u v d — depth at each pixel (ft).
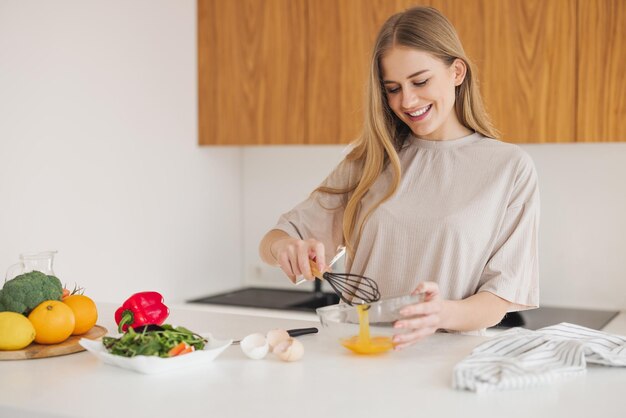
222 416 3.79
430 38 5.90
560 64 9.44
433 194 6.21
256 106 11.37
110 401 4.06
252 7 11.32
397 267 6.19
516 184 6.06
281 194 12.52
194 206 11.80
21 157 8.99
